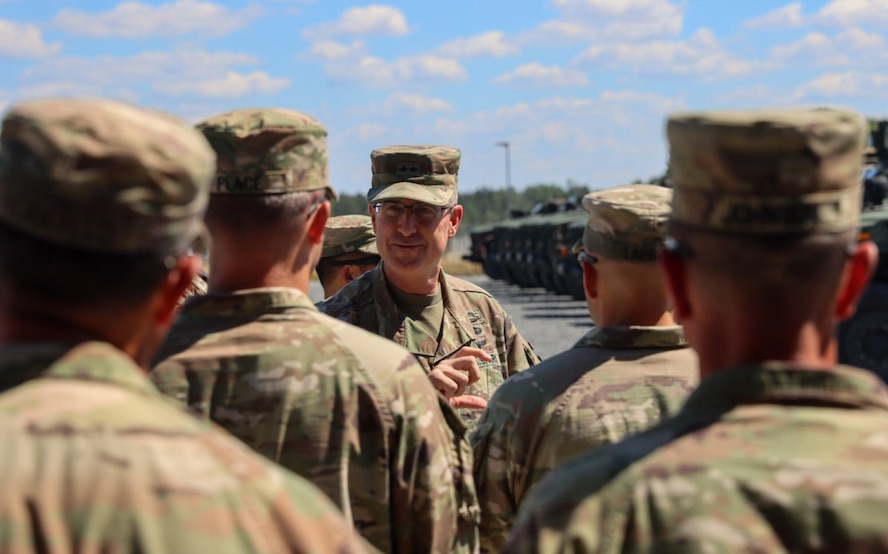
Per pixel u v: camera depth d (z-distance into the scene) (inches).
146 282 62.4
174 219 61.7
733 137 63.1
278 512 60.7
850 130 64.2
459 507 99.9
